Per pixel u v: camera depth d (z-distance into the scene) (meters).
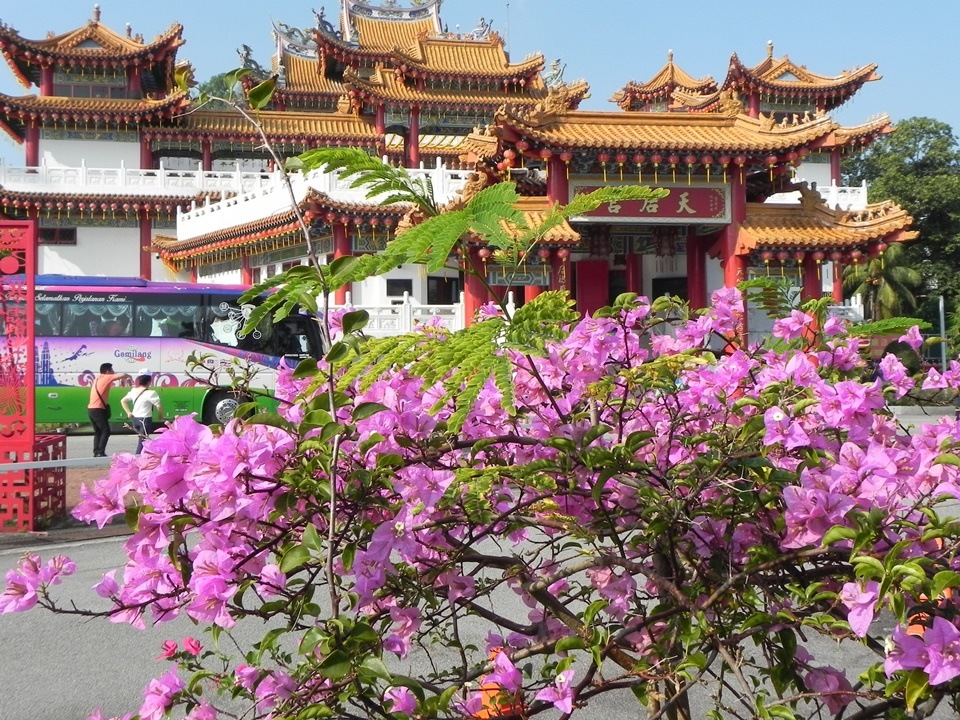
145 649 6.94
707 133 23.31
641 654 3.15
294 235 32.72
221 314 24.09
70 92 46.00
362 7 53.75
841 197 41.12
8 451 11.63
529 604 3.31
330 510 2.36
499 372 2.50
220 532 2.43
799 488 2.38
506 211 2.48
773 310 4.02
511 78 45.66
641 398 3.44
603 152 22.14
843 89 46.66
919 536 2.41
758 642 2.83
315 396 2.82
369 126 45.62
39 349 23.28
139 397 16.86
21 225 11.60
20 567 2.54
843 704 2.75
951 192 56.88
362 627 2.26
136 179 42.75
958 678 2.25
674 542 2.96
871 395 2.71
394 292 32.28
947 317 55.53
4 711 5.62
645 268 30.27
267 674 2.70
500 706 2.89
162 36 45.72
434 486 2.47
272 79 2.47
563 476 2.95
